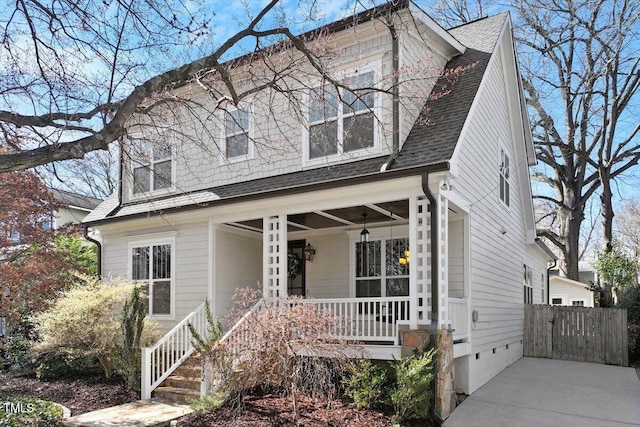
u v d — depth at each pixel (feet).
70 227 39.06
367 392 24.67
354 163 30.63
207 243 35.81
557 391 30.71
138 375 30.07
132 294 31.60
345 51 32.50
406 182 26.53
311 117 33.27
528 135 48.03
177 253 37.37
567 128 77.61
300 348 23.98
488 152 36.58
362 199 28.25
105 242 42.47
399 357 25.59
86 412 25.84
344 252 38.09
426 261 26.11
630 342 45.96
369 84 30.66
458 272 31.04
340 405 25.29
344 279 37.81
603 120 69.67
